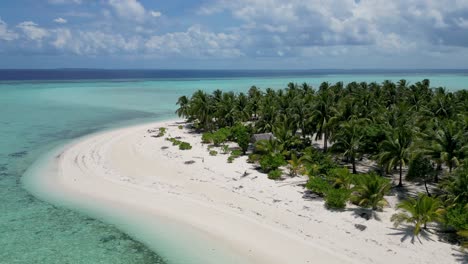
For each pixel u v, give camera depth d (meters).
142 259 27.34
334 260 27.20
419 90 87.44
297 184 41.78
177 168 48.34
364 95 73.38
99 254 27.97
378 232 30.83
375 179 34.72
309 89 93.69
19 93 146.62
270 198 38.19
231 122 71.56
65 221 33.28
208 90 175.12
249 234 31.05
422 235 30.20
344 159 52.25
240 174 45.59
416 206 30.28
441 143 37.94
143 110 107.25
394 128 44.44
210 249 28.78
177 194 39.75
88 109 106.38
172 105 119.00
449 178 35.50
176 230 31.80
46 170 47.44
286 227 32.22
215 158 52.75
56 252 28.17
